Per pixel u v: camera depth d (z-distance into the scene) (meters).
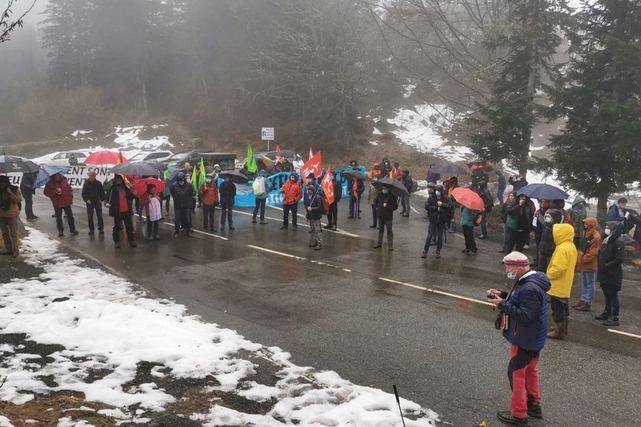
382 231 14.19
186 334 7.02
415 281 10.88
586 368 6.73
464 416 5.32
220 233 15.95
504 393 5.88
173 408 5.06
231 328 7.84
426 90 42.72
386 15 36.16
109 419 4.73
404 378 6.21
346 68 38.41
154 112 58.44
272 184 21.72
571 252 7.70
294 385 5.71
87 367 5.95
